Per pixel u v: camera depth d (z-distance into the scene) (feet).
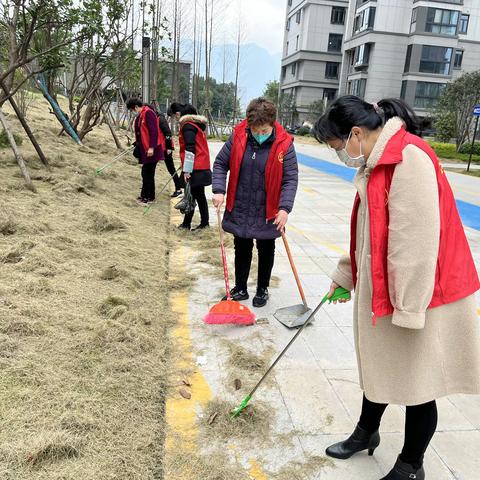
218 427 7.85
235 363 9.78
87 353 9.27
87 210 18.15
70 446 6.87
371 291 5.99
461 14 128.16
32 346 9.15
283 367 9.82
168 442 7.49
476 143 80.89
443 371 5.98
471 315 5.99
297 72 163.53
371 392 6.23
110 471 6.66
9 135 19.67
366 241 5.97
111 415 7.75
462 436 8.00
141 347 9.83
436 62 125.29
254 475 6.96
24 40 22.50
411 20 125.29
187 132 17.85
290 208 11.41
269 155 11.43
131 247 15.88
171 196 25.80
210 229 19.26
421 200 5.37
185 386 8.95
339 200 29.60
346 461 7.35
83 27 26.04
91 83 36.22
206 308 12.30
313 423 8.16
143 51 40.01
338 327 11.69
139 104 22.45
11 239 14.24
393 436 7.93
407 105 5.96
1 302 10.39
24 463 6.55
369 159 5.70
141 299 12.08
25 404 7.62
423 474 6.56
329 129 6.00
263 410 8.39
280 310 12.05
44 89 34.86
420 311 5.47
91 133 46.80
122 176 27.43
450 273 5.82
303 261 16.79
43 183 21.40
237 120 101.50
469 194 36.04
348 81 144.56
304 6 155.12
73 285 12.14
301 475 7.02
